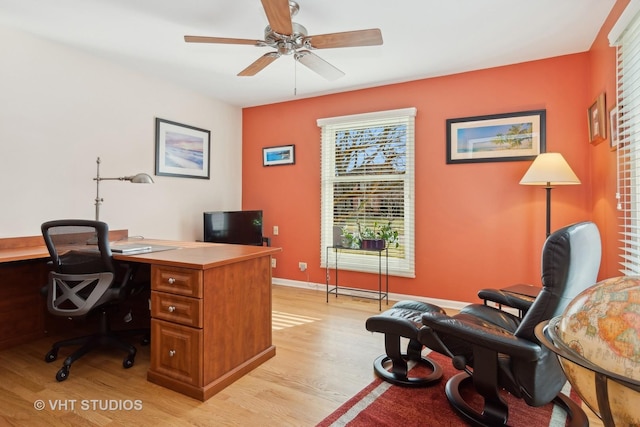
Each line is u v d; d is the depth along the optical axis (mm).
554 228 3105
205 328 1890
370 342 2650
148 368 2236
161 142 3732
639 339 598
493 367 1543
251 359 2213
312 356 2404
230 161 4641
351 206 4059
